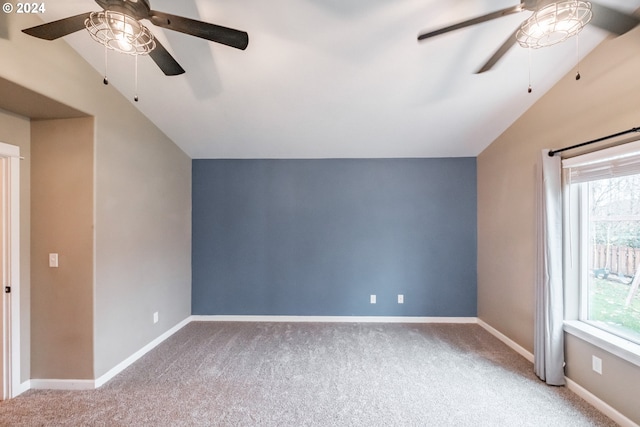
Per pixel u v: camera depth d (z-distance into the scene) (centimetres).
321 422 199
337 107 288
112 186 258
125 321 274
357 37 204
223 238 409
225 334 354
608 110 204
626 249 210
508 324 321
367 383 246
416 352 304
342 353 302
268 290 407
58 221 238
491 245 358
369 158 406
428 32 158
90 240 237
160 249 333
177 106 287
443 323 394
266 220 408
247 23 194
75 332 237
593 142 206
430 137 347
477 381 249
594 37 205
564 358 242
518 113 295
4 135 222
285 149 382
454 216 400
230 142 362
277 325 386
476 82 250
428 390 236
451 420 201
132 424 197
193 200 409
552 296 240
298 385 243
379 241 404
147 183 308
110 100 255
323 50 216
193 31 153
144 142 303
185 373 262
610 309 221
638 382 184
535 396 227
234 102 281
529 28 151
